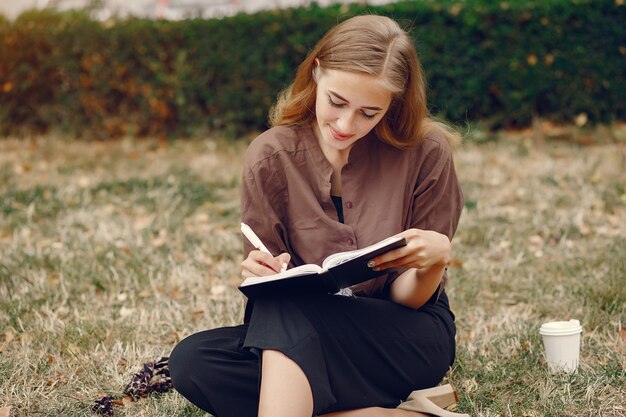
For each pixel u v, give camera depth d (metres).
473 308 3.63
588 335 3.25
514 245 4.48
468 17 6.96
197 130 7.47
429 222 2.57
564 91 7.15
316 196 2.52
